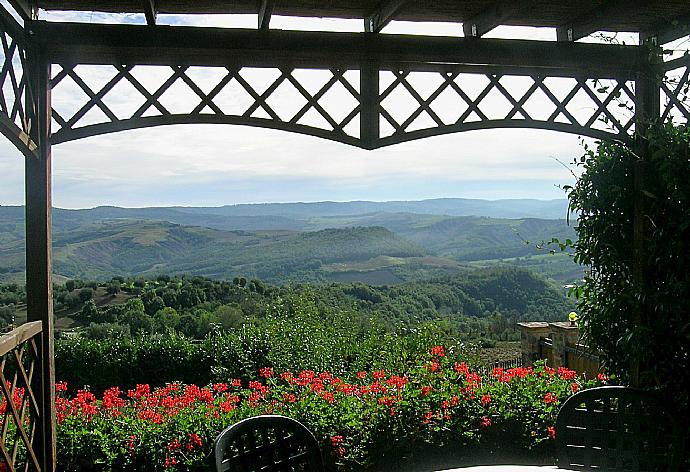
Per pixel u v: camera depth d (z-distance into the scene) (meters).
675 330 3.24
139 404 4.79
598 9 3.61
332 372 6.25
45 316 3.35
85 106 3.45
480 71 3.96
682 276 3.24
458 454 4.35
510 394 4.49
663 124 3.48
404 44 3.74
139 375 7.46
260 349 6.95
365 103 3.81
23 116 3.01
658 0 3.35
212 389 5.74
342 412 4.21
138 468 3.98
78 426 4.18
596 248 3.77
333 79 3.79
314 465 2.26
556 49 3.90
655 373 3.36
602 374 4.46
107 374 7.41
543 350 6.69
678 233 3.19
